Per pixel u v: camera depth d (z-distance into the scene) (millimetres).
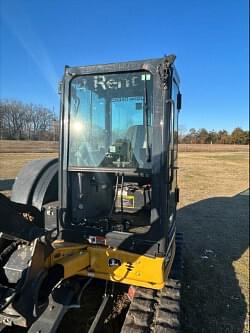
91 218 3541
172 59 2891
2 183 13188
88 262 3139
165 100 2930
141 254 3045
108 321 3482
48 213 3504
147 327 2750
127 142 3250
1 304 2150
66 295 2646
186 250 6508
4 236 2355
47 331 2283
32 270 2301
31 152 30766
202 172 21219
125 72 3119
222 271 5516
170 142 3199
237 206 11062
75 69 3248
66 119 3324
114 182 3566
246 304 4441
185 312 4156
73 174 3430
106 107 3281
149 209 3482
